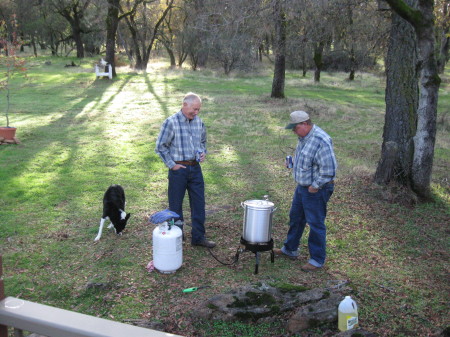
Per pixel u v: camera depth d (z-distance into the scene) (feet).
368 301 14.12
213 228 20.40
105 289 14.90
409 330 12.53
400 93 24.72
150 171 30.37
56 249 18.07
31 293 14.70
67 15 148.46
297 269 16.49
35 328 5.13
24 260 17.07
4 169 29.68
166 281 15.43
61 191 25.66
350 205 23.68
